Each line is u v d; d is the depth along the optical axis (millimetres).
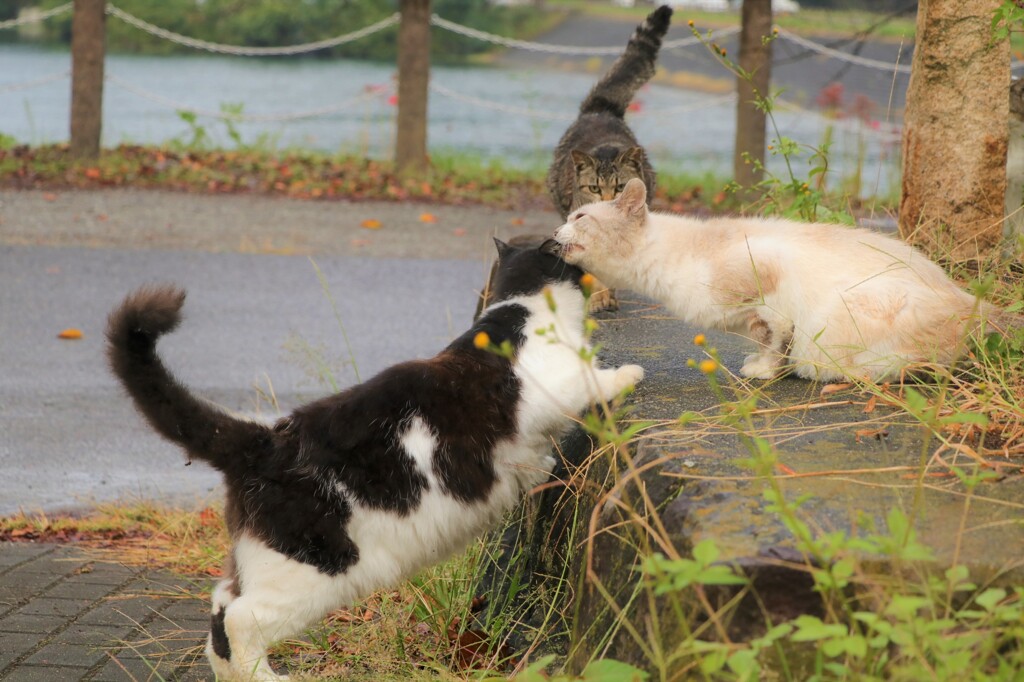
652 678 2580
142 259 9922
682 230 4133
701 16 21656
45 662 3768
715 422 3379
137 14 34094
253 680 3330
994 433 3289
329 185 13070
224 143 18375
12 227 10781
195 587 4555
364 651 3787
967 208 5156
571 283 4043
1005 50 5004
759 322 3975
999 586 2406
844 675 2203
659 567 2359
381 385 3443
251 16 34406
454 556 4023
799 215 5477
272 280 9430
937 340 3725
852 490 2834
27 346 7734
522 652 3520
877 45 22188
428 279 9562
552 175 7449
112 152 14031
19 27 37594
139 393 3383
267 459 3375
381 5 34812
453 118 22922
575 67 31750
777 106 16500
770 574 2459
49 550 4988
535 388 3629
